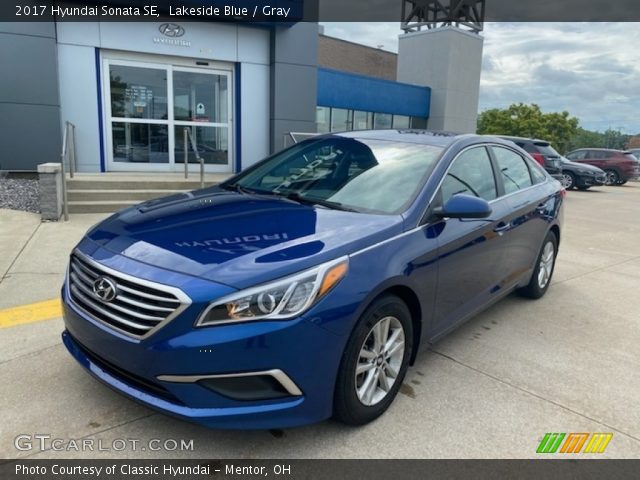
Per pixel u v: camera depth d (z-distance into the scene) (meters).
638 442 2.89
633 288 5.95
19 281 5.05
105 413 2.88
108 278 2.58
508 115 45.97
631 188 21.39
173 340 2.35
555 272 6.57
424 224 3.24
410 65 24.69
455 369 3.65
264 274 2.45
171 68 10.99
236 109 11.78
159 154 11.20
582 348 4.12
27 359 3.45
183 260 2.56
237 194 3.73
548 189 5.23
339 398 2.67
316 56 12.12
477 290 3.88
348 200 3.44
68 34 9.88
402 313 3.02
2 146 9.55
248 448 2.65
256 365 2.38
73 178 9.16
